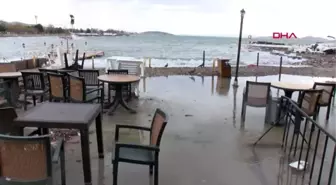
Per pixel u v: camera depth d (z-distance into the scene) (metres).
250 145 3.84
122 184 2.74
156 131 2.51
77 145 3.64
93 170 2.99
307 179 2.91
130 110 5.40
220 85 8.64
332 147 3.80
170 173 2.99
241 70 12.91
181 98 6.75
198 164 3.23
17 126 2.47
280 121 4.66
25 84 5.20
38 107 2.94
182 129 4.46
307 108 4.15
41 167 1.98
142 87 8.07
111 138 3.94
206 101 6.50
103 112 5.28
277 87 4.98
